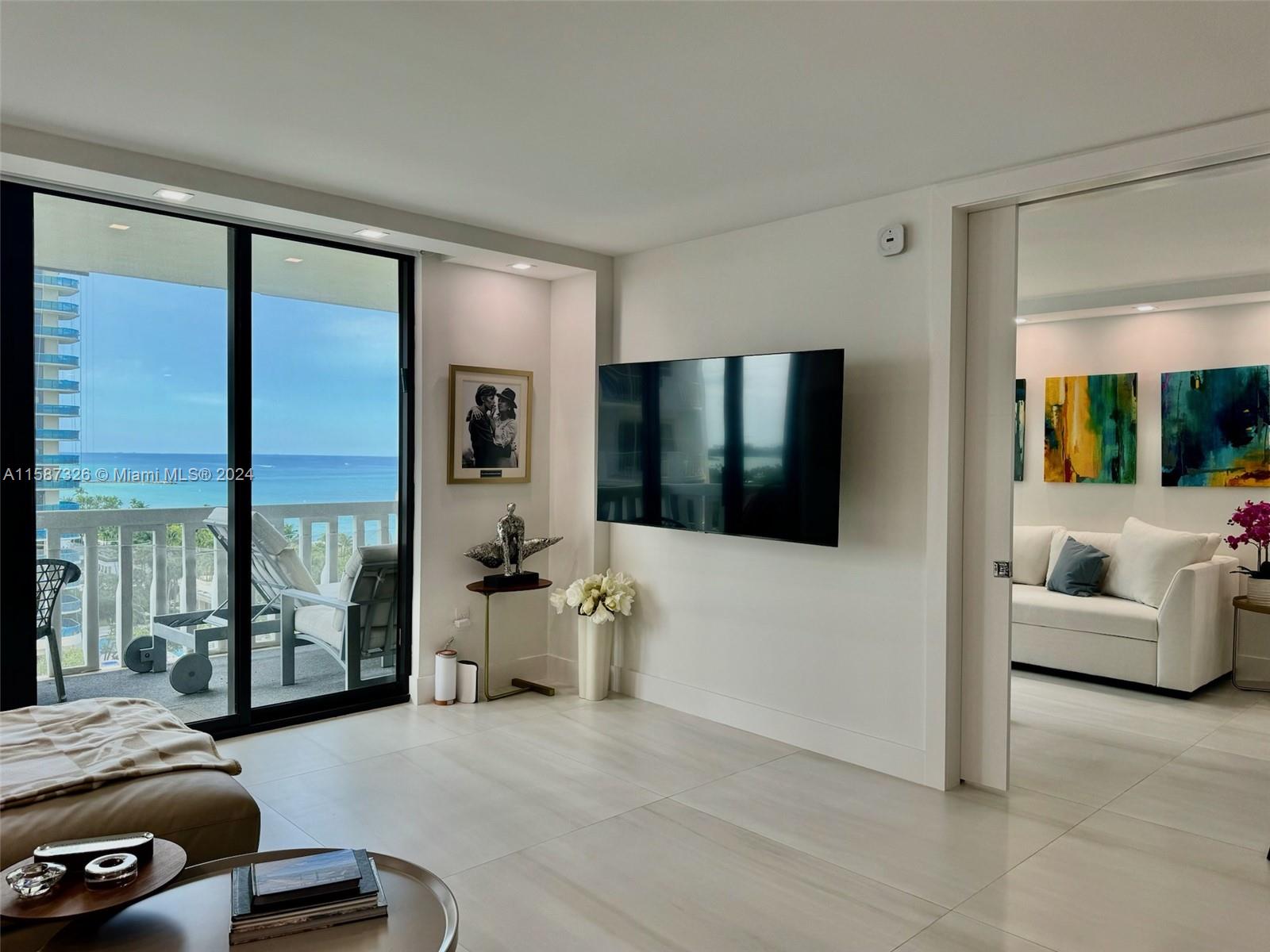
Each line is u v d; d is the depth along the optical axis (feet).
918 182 11.43
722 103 8.93
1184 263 15.98
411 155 10.73
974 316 11.50
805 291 13.07
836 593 12.66
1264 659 16.81
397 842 9.73
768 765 12.32
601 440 15.28
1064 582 18.51
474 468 15.58
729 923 8.09
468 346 15.47
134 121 9.68
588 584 15.30
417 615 14.97
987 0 6.78
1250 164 9.55
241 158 10.92
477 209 13.03
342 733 13.44
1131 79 8.21
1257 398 17.39
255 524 13.38
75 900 5.38
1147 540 17.63
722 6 6.93
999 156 10.41
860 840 9.91
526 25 7.31
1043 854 9.61
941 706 11.41
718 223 13.64
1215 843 9.98
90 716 8.93
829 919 8.18
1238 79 8.19
